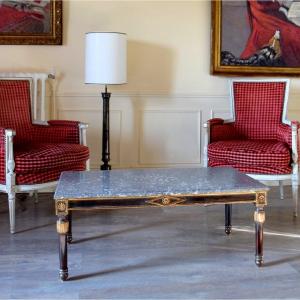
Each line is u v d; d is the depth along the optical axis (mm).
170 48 4016
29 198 3688
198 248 2578
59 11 3803
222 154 3244
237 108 3689
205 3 4004
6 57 3830
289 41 4043
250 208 3408
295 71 4078
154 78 4031
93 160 4047
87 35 3463
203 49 4047
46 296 1986
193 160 4156
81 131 3377
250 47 4012
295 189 3172
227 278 2170
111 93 3986
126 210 3357
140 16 3951
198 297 1977
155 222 3064
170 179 2414
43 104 3758
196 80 4074
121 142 4059
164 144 4113
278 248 2570
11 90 3414
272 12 4000
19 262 2363
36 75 3699
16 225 2988
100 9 3900
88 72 3486
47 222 3059
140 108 4047
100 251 2527
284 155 3113
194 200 2191
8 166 2797
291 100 4141
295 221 3088
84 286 2090
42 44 3826
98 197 2119
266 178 3166
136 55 3984
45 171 2922
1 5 3746
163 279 2164
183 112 4098
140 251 2529
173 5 3979
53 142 3418
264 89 3658
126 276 2199
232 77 4074
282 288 2062
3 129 2791
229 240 2709
